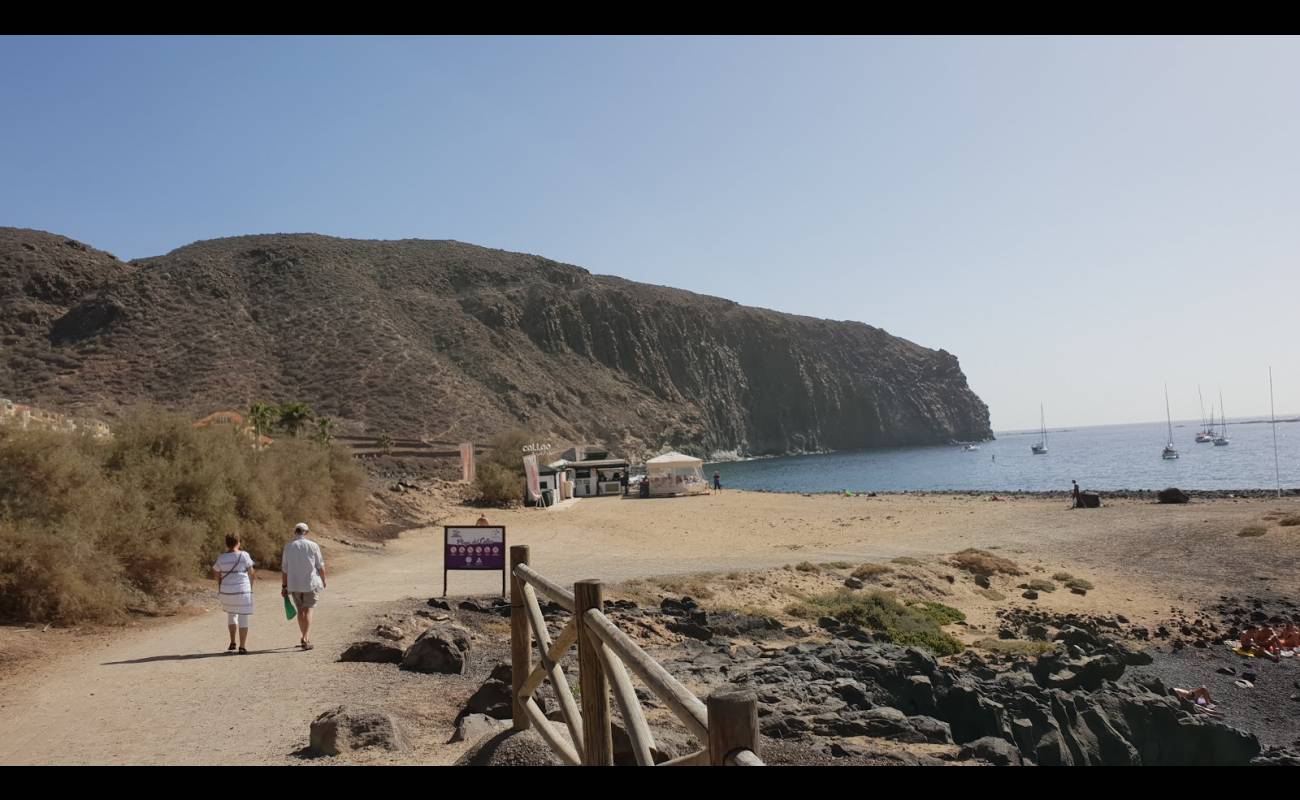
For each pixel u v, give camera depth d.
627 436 154.38
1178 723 14.92
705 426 185.50
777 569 26.11
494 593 19.03
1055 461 149.50
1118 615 24.48
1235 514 41.41
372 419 110.19
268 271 141.38
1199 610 25.03
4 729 7.70
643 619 16.95
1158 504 49.69
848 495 65.25
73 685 9.49
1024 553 33.75
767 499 60.94
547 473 57.88
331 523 31.53
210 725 7.75
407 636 13.20
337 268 150.38
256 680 9.77
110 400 100.81
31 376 105.56
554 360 168.12
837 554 31.92
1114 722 14.90
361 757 6.55
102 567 14.14
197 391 106.12
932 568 27.86
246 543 21.66
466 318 156.75
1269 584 27.86
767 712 9.74
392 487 45.78
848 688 11.95
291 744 7.06
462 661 10.63
